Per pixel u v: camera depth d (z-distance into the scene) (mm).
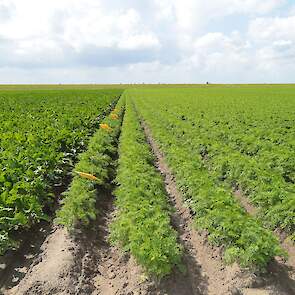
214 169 17672
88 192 13688
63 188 16406
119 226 11000
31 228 12250
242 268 9461
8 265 10180
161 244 9273
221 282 9461
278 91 97188
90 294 9188
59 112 35469
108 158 20219
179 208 14164
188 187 14305
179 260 9430
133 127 28797
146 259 9078
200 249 11148
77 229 11906
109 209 14602
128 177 14688
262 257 9188
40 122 27531
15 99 58969
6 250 10727
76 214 12195
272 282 9117
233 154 18156
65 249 10719
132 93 93688
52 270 9672
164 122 33594
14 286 9328
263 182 14000
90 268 10266
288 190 13438
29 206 11820
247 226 10164
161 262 9008
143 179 14062
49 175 15250
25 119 30516
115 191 14938
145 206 11578
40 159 15312
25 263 10375
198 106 49469
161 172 19234
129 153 19062
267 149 20484
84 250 11008
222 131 26094
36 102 52406
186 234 12141
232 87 134500
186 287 9188
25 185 12367
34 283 9211
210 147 21031
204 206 11969
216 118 34500
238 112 40219
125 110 48844
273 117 34938
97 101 53062
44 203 13664
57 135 20781
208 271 10023
